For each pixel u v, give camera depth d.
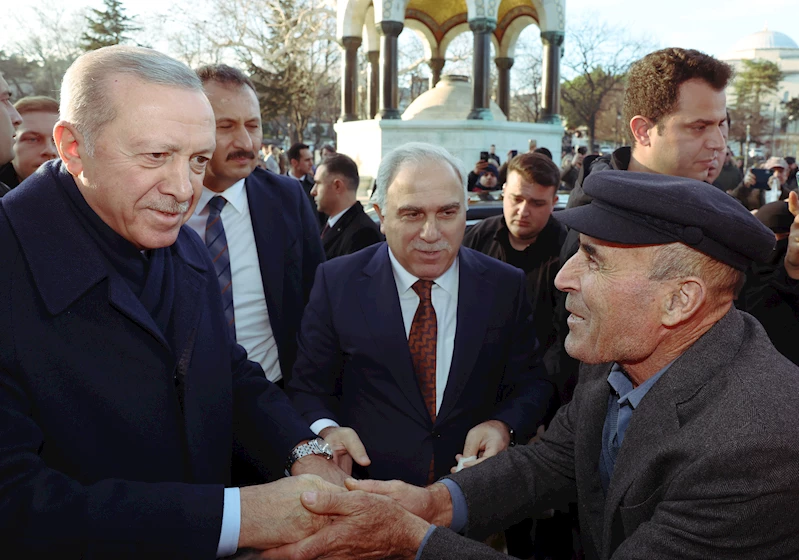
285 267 2.46
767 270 2.41
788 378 1.25
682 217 1.25
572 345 1.45
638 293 1.33
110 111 1.23
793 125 69.56
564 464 1.78
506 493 1.75
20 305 1.27
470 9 13.75
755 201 5.22
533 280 3.07
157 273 1.45
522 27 15.73
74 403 1.31
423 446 1.94
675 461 1.28
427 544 1.48
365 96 32.53
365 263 2.09
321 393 2.11
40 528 1.20
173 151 1.28
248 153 2.30
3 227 1.30
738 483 1.18
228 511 1.37
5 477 1.20
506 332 2.07
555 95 15.05
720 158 2.34
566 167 10.38
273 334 2.43
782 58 99.88
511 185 3.04
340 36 15.49
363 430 1.99
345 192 4.52
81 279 1.31
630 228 1.31
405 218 1.87
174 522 1.29
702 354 1.33
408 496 1.64
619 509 1.41
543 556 2.79
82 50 31.48
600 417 1.58
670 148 2.31
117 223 1.33
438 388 1.99
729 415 1.22
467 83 15.91
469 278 2.03
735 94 68.94
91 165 1.27
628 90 2.45
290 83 29.19
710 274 1.30
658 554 1.25
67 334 1.30
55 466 1.32
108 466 1.35
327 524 1.46
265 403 1.82
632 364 1.44
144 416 1.37
